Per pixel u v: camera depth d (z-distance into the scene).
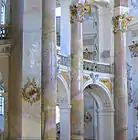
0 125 21.62
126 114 19.30
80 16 17.95
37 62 12.03
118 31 20.08
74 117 16.95
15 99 11.94
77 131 16.83
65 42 21.02
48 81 13.02
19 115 11.70
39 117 11.77
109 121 22.53
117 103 19.44
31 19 12.08
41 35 12.68
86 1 21.48
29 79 11.86
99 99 22.75
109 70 22.25
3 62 13.03
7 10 14.52
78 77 17.42
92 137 25.81
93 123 26.00
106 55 23.52
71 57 17.69
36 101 11.81
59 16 23.16
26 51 11.95
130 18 20.45
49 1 13.26
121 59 20.02
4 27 13.16
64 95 19.45
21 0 12.21
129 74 24.19
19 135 11.57
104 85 21.84
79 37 17.83
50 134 12.66
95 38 24.61
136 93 23.98
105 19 23.91
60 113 19.75
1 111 21.84
